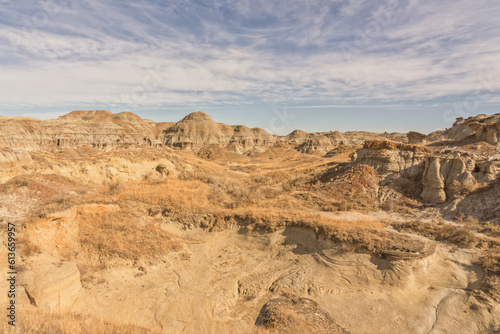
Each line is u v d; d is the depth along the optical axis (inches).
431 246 751.7
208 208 1048.8
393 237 784.3
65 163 1373.0
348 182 1238.3
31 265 627.8
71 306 605.3
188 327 610.2
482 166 1108.5
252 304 693.3
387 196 1152.2
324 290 705.6
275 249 888.9
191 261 858.8
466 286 665.0
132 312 630.5
